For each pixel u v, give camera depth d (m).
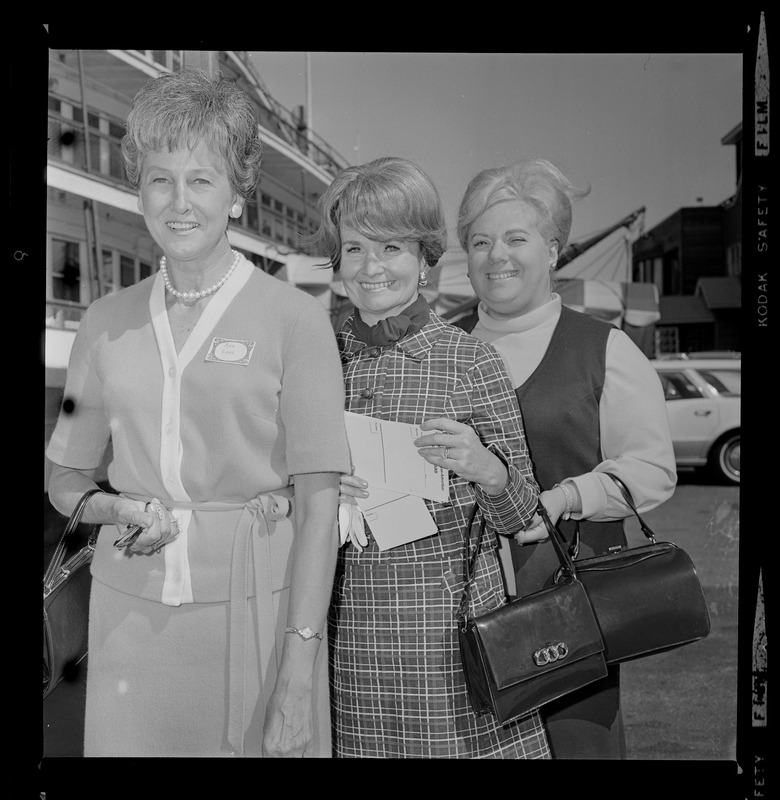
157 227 1.47
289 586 1.49
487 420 1.57
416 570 1.55
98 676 1.51
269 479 1.45
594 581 1.68
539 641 1.54
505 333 1.89
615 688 1.86
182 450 1.44
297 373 1.43
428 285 1.99
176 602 1.46
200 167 1.45
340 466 1.42
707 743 2.13
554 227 1.86
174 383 1.43
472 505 1.58
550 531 1.66
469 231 1.88
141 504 1.45
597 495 1.79
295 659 1.37
